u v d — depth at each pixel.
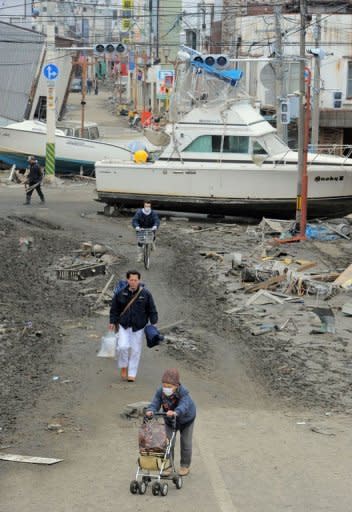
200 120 44.06
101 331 23.11
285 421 16.33
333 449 14.63
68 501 12.25
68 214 45.81
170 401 12.88
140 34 110.25
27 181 49.00
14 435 15.12
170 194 44.59
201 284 29.17
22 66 73.81
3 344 21.38
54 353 20.72
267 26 72.75
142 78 114.56
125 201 45.19
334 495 12.53
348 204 44.44
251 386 18.78
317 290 27.34
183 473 13.12
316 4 71.56
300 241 38.38
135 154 45.38
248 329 23.53
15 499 12.34
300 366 20.14
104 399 17.33
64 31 138.50
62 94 77.50
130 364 18.53
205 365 20.25
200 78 44.44
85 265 31.39
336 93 70.44
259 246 36.00
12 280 29.67
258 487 12.80
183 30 100.25
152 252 35.12
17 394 17.52
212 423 16.03
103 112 127.38
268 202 43.94
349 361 20.58
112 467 13.62
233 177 43.88
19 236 37.84
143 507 12.01
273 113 68.69
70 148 61.25
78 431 15.38
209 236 39.50
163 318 24.75
